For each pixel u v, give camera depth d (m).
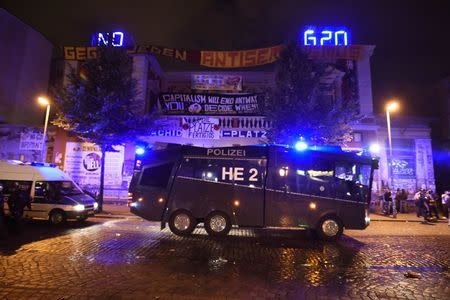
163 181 12.51
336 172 12.29
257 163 12.34
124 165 23.22
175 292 5.85
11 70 25.45
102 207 19.22
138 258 8.35
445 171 26.28
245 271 7.38
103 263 7.77
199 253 9.15
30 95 26.55
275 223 12.00
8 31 25.61
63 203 13.92
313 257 9.00
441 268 7.99
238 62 26.48
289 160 12.32
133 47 24.52
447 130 27.30
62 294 5.63
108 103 17.44
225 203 12.16
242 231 13.59
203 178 12.36
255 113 23.62
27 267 7.30
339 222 11.95
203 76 26.69
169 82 28.28
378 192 23.44
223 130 23.67
